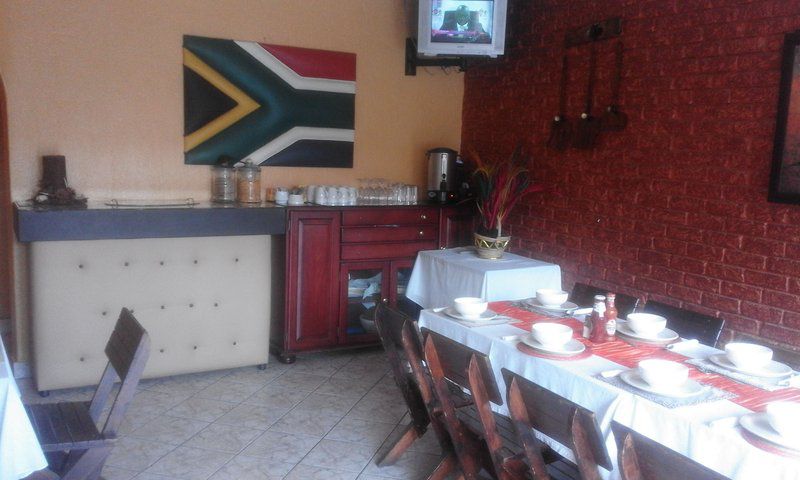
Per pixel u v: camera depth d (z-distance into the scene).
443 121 5.06
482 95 4.87
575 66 4.02
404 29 4.80
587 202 3.96
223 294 3.89
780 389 2.00
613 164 3.78
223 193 4.20
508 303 3.06
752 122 3.04
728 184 3.15
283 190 4.26
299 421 3.36
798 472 1.50
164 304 3.74
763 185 2.99
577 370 2.13
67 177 3.84
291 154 4.48
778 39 2.92
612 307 2.49
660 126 3.49
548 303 2.97
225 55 4.18
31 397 3.54
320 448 3.07
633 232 3.66
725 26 3.15
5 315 4.14
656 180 3.52
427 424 2.90
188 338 3.83
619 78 3.72
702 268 3.29
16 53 3.64
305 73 4.45
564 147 4.10
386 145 4.86
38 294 3.42
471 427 2.55
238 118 4.27
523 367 2.30
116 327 2.47
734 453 1.63
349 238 4.26
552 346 2.33
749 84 3.05
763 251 3.00
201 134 4.17
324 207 4.14
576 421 1.70
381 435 3.23
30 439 1.76
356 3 4.61
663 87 3.47
